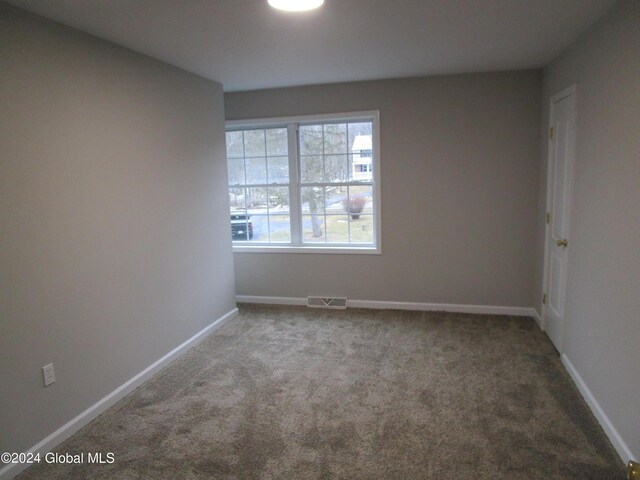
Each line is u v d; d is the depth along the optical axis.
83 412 2.55
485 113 4.07
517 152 4.06
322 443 2.31
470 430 2.39
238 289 4.95
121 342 2.86
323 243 4.74
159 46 2.88
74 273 2.48
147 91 3.09
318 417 2.56
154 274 3.19
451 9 2.37
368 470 2.09
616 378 2.21
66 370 2.44
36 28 2.24
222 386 2.98
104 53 2.70
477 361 3.26
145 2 2.14
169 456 2.24
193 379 3.09
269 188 4.79
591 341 2.59
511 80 3.99
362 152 4.50
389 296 4.57
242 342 3.76
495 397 2.73
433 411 2.59
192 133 3.65
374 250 4.52
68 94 2.44
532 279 4.20
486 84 4.04
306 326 4.12
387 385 2.92
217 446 2.31
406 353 3.44
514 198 4.13
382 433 2.38
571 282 3.01
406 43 3.00
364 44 2.99
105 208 2.71
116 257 2.81
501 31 2.77
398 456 2.19
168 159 3.33
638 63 2.00
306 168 4.66
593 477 2.01
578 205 2.87
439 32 2.77
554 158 3.54
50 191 2.32
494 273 4.28
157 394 2.89
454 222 4.29
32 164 2.22
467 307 4.39
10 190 2.10
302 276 4.76
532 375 3.02
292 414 2.60
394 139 4.30
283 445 2.30
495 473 2.05
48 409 2.33
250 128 4.73
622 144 2.17
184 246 3.56
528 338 3.69
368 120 4.43
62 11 2.22
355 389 2.88
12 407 2.13
